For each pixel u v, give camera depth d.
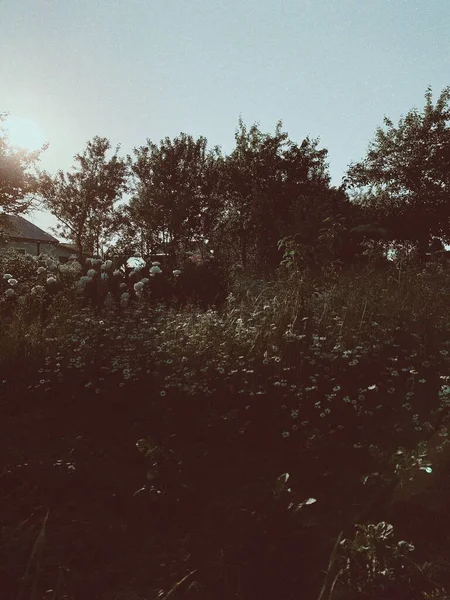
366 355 4.80
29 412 5.25
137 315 7.75
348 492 3.33
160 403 4.93
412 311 5.82
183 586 2.43
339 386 4.43
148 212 25.31
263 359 5.11
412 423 4.03
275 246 18.23
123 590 2.39
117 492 3.36
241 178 22.98
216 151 25.84
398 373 4.52
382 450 3.75
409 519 2.93
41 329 7.26
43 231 36.34
